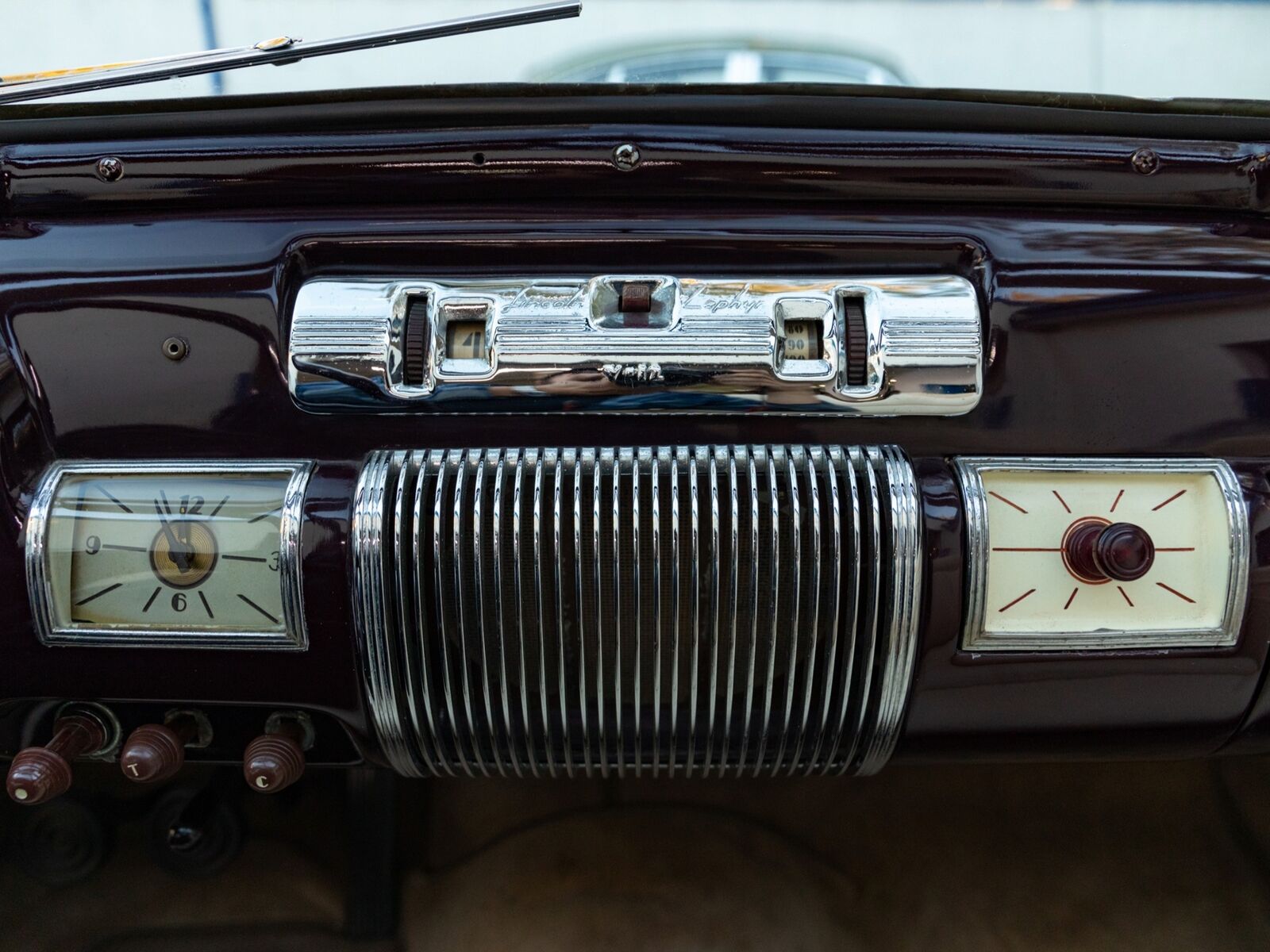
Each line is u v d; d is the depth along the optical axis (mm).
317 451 453
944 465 444
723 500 435
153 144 461
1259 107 452
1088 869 604
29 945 559
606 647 446
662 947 561
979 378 440
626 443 449
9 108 456
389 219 459
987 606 433
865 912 583
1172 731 456
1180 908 579
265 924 573
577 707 459
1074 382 446
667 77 597
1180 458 443
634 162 456
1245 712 453
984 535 431
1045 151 455
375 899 576
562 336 438
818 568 433
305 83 563
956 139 456
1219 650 437
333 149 458
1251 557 433
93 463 450
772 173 457
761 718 460
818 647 445
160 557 439
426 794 656
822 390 437
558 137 455
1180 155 455
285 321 452
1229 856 606
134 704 461
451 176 459
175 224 463
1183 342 446
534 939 565
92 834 600
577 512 431
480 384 438
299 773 454
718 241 452
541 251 453
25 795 434
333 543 434
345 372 443
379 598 434
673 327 438
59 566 441
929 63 607
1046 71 615
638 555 433
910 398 439
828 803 653
